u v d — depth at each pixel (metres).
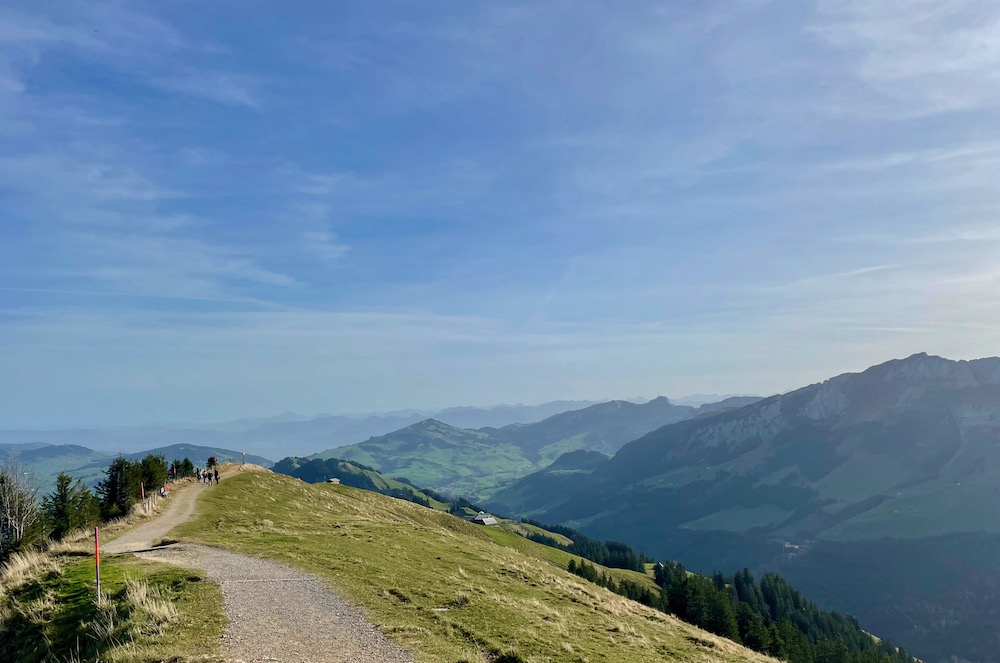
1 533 62.28
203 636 18.62
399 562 34.94
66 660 19.19
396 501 114.62
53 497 57.56
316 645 18.78
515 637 23.58
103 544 37.28
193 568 27.86
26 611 23.98
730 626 89.06
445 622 23.56
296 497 73.75
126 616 20.80
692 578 103.56
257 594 23.84
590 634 28.06
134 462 70.38
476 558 44.00
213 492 65.31
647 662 24.95
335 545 37.62
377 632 20.77
